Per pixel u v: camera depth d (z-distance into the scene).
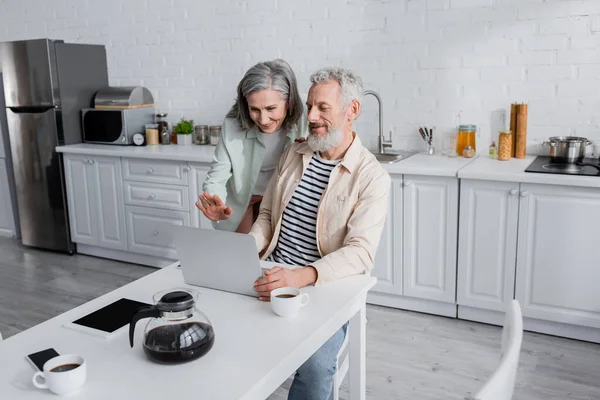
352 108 1.93
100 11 4.57
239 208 2.46
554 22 3.11
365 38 3.61
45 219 4.48
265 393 1.26
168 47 4.34
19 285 3.82
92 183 4.20
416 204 3.09
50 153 4.31
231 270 1.68
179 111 4.41
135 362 1.32
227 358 1.32
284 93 2.10
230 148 2.33
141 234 4.07
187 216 3.85
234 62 4.11
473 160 3.22
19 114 4.36
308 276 1.71
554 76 3.16
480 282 3.01
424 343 2.88
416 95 3.54
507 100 3.30
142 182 3.97
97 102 4.32
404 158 3.35
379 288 3.29
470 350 2.80
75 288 3.75
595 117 3.11
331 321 1.52
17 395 1.19
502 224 2.89
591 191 2.67
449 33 3.37
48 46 4.12
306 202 2.00
